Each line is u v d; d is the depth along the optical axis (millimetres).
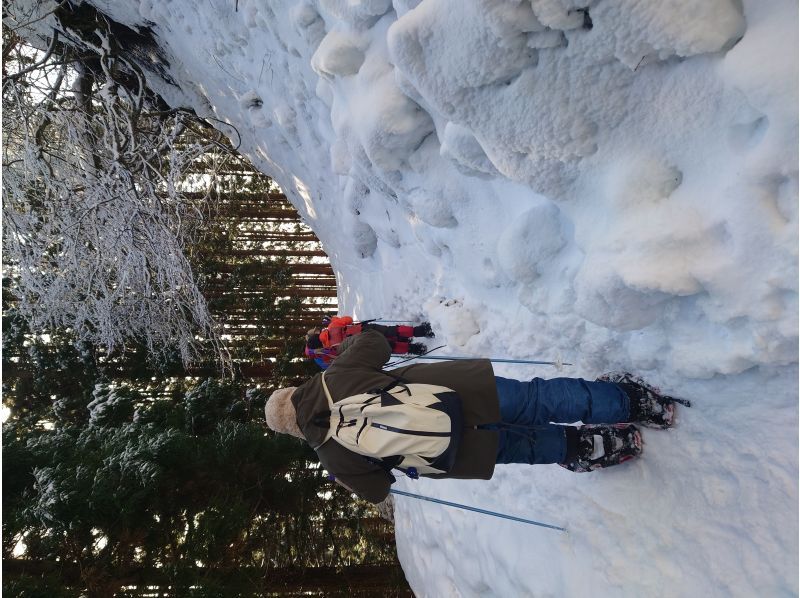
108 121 6434
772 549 1542
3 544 5383
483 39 1553
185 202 6992
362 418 1788
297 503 7250
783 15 1212
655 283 1526
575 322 2164
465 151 2096
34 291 6621
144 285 7102
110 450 6324
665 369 1900
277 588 6723
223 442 6824
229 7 4426
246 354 9945
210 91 6562
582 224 1812
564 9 1381
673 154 1536
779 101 1231
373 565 7500
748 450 1669
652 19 1306
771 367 1594
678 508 1821
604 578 1954
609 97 1542
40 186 6328
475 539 2895
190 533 5961
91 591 5254
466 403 1896
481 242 2652
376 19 2332
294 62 3920
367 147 2512
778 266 1379
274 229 10594
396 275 4469
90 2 6027
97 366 8875
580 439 1987
